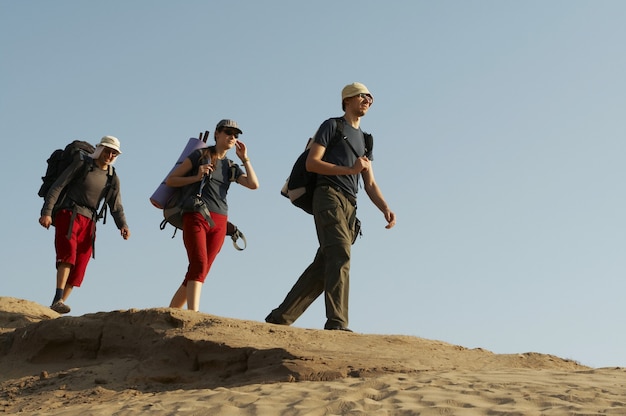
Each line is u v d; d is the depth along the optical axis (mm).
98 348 9086
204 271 9578
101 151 11258
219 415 6484
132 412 6895
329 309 9188
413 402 6387
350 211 9523
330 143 9555
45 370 8961
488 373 7473
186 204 9648
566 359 8961
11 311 10375
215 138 9961
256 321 9094
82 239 11227
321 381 7398
